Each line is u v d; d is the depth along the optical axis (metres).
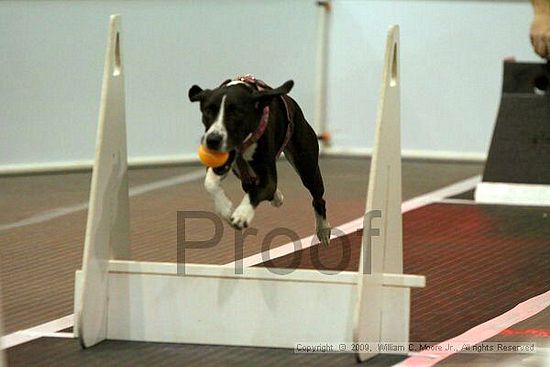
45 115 13.16
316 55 15.89
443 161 15.40
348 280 6.00
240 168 6.10
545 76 11.73
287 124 6.24
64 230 9.91
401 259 6.23
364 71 15.73
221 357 5.96
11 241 9.38
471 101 15.27
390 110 5.93
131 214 10.74
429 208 11.38
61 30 13.12
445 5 15.25
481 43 15.16
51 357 5.95
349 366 5.76
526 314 7.05
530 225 10.39
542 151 11.65
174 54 14.27
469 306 7.27
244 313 6.19
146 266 6.28
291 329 6.11
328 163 15.20
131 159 14.02
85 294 6.09
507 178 11.81
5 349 6.11
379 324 6.03
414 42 15.47
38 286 7.73
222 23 14.72
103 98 6.16
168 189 12.44
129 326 6.34
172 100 14.34
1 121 12.82
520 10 14.95
